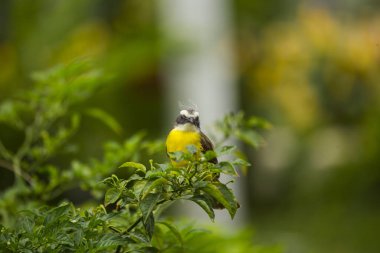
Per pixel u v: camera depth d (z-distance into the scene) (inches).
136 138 252.4
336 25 707.4
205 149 259.9
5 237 147.8
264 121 233.5
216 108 626.2
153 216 147.6
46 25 613.6
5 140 499.2
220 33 629.0
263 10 749.3
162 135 622.2
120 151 250.5
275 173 721.6
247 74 727.1
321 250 588.7
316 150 699.4
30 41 608.7
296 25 727.7
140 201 139.6
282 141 725.9
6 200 234.7
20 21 618.8
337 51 698.2
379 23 698.8
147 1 631.8
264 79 721.6
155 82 634.8
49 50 608.7
